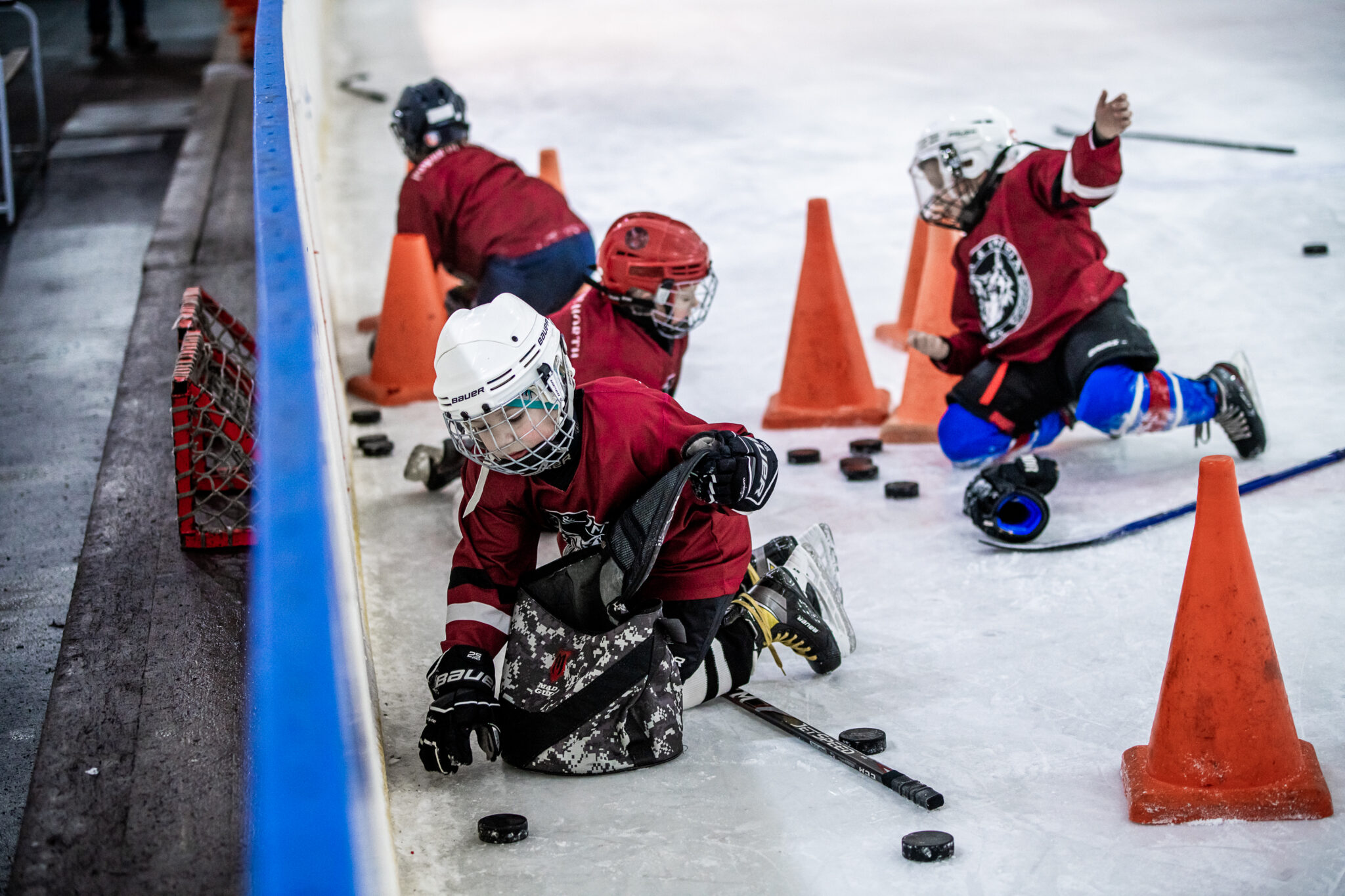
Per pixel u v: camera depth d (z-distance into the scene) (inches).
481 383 114.0
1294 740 113.7
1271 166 353.1
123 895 104.4
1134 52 500.7
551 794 124.1
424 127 241.1
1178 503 182.7
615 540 121.0
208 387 183.0
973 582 164.1
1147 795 112.7
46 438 221.0
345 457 191.2
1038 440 197.8
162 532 171.8
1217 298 266.2
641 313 161.0
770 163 388.5
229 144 400.2
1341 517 172.1
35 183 392.8
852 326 224.7
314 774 64.1
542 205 235.3
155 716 129.3
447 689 122.3
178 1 733.9
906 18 590.6
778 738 131.2
